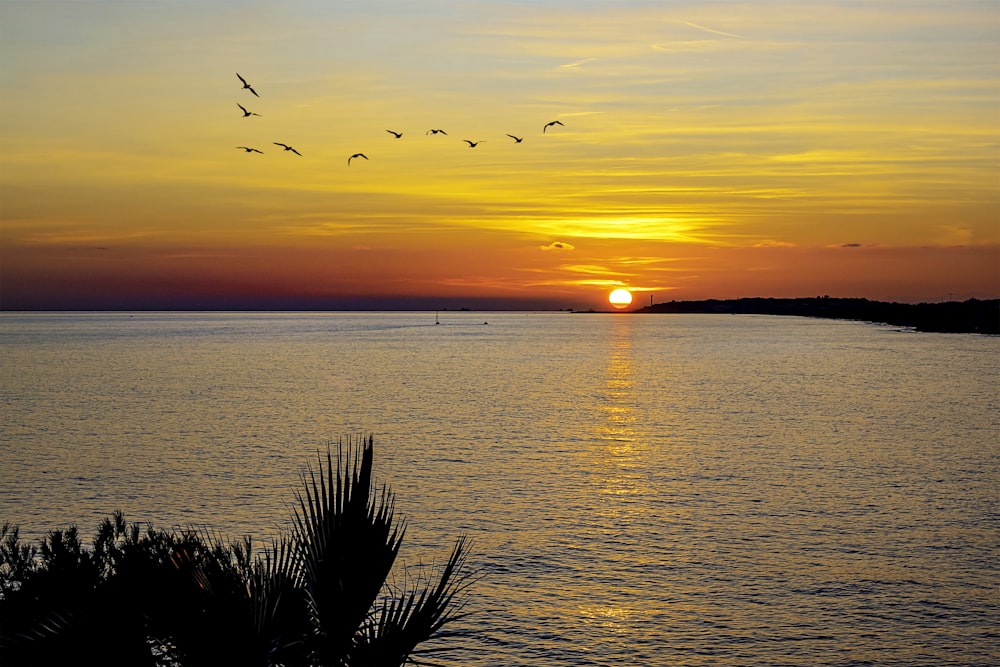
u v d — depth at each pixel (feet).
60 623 29.37
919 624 101.14
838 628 99.60
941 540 136.77
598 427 269.44
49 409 307.99
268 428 261.65
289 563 28.48
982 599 109.09
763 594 110.83
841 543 134.82
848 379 451.94
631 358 626.64
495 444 234.58
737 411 315.37
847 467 202.08
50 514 146.30
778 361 591.78
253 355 632.38
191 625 26.86
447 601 28.89
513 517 149.69
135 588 29.55
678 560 125.08
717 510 156.97
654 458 213.66
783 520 149.59
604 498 165.89
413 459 209.46
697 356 652.07
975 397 363.76
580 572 118.73
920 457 216.54
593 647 93.71
